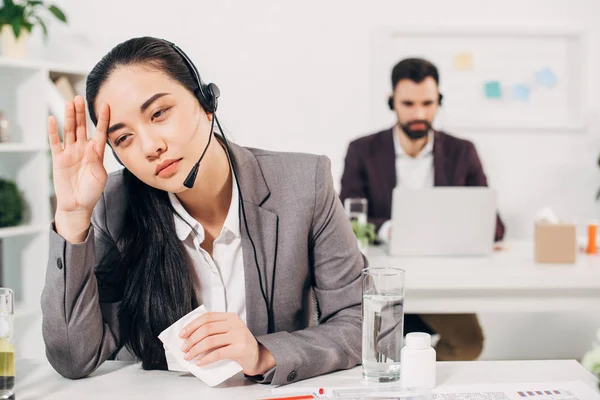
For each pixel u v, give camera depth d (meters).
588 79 3.51
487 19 3.53
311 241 1.36
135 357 1.37
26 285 3.01
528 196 3.56
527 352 3.50
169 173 1.14
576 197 3.56
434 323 2.65
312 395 1.08
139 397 1.09
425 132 3.38
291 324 1.36
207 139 1.20
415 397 1.04
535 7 3.52
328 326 1.28
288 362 1.14
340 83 3.56
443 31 3.49
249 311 1.32
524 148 3.54
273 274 1.32
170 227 1.26
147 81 1.11
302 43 3.55
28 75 2.93
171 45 1.18
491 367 1.21
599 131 3.53
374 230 2.99
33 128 2.94
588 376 1.16
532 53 3.50
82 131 1.17
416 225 2.46
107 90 1.12
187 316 1.16
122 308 1.28
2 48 2.93
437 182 3.37
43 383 1.17
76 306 1.19
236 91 3.59
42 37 3.57
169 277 1.25
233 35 3.57
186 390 1.12
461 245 2.49
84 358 1.19
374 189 3.42
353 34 3.54
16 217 2.88
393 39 3.52
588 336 3.47
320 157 1.40
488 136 3.53
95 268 1.32
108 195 1.33
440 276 2.21
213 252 1.34
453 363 1.23
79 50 3.59
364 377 1.13
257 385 1.14
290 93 3.58
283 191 1.34
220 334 1.12
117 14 3.58
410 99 3.35
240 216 1.31
